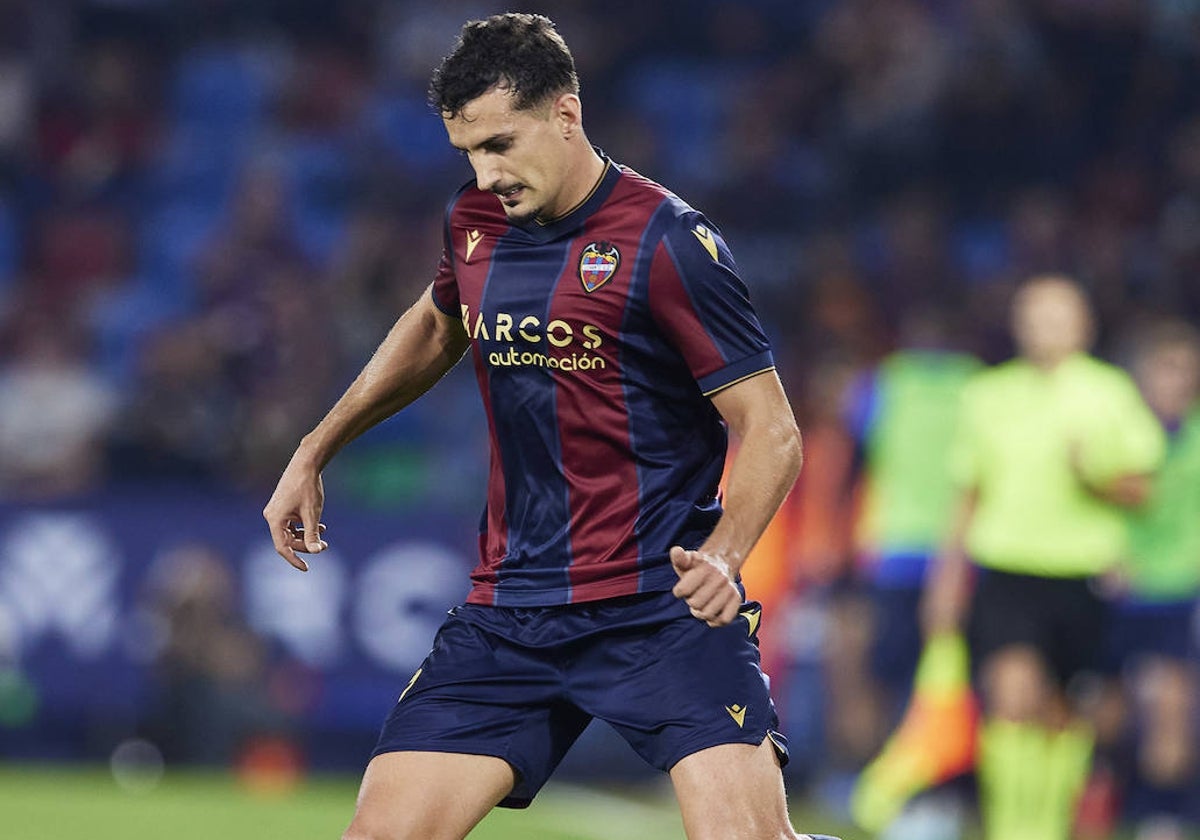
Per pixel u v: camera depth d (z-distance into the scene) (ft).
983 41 181.47
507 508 45.98
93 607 127.24
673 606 44.42
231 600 127.34
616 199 44.09
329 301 155.02
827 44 191.83
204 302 159.43
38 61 187.83
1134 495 88.48
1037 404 89.35
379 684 128.36
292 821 95.40
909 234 165.17
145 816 94.68
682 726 43.24
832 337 151.33
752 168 177.88
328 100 193.47
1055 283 89.81
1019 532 88.84
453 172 176.76
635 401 44.27
